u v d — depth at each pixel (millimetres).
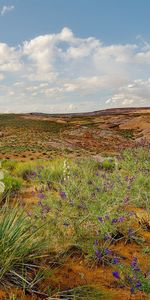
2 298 2889
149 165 8305
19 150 42688
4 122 98125
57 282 3365
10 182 7883
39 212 4625
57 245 3963
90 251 3957
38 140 58469
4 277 3176
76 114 150375
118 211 4898
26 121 102688
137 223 5105
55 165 10836
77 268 3721
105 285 3436
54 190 6777
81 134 65875
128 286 3424
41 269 3449
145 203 5664
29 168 11391
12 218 3670
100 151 38844
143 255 4129
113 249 4234
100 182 6059
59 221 4391
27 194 7402
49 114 143125
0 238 3445
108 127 86062
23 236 3611
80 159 10250
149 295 3273
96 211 4562
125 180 6055
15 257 3293
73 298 3096
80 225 4414
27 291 3123
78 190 5234
